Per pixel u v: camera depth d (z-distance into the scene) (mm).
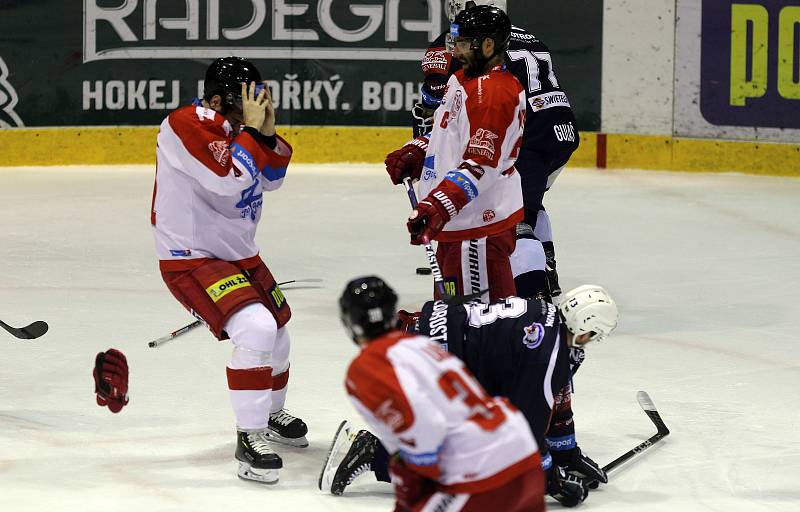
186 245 15633
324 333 22672
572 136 22656
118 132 45031
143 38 44562
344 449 16344
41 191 39594
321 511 14125
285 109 45281
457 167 16859
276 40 44844
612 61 44781
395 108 45406
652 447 16594
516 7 44750
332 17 44844
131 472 15383
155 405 18219
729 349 21906
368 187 41062
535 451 10930
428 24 44906
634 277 28266
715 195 40219
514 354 13508
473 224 17250
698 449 16547
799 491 15008
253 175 15367
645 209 37594
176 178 15539
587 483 14727
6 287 26297
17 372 19859
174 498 14484
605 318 13562
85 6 44219
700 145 44656
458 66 22578
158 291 26141
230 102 15758
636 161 45188
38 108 44438
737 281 27812
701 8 43844
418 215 16188
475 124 16469
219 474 15398
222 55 44844
